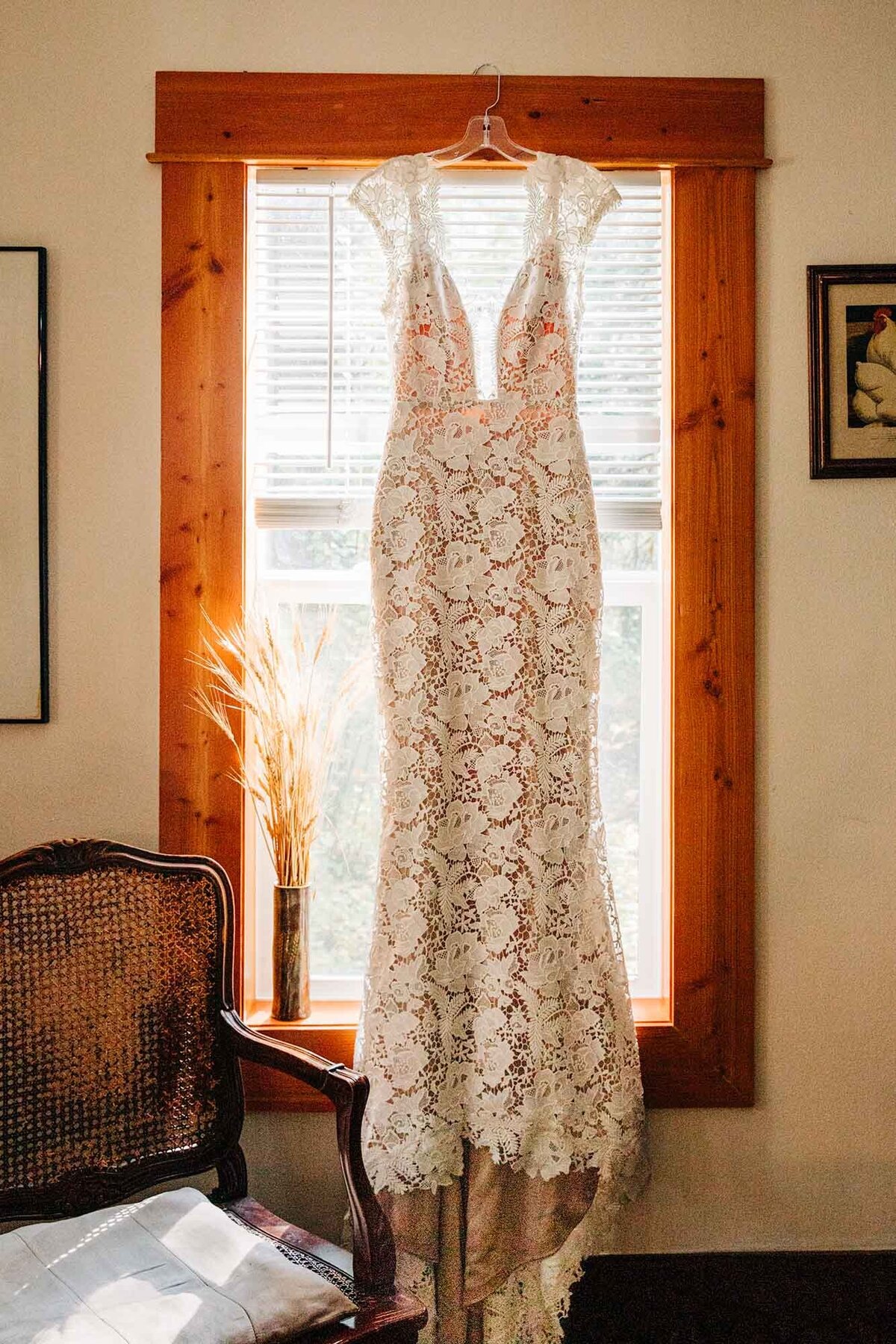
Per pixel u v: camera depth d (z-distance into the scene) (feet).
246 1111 6.36
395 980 5.62
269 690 6.15
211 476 6.34
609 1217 5.63
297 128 6.34
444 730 5.82
